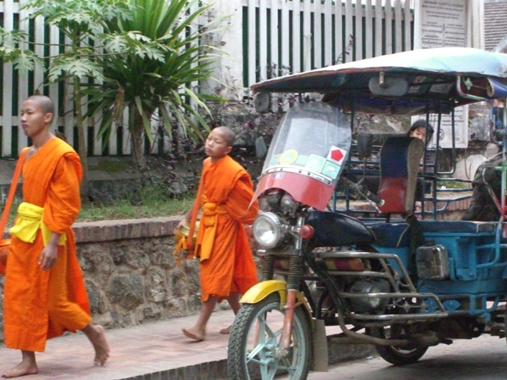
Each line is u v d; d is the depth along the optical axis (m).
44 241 5.83
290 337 5.63
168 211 8.85
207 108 9.52
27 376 5.97
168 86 9.37
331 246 5.96
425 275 6.18
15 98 9.19
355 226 5.97
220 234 7.06
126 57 9.10
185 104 9.61
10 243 5.95
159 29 9.42
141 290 8.08
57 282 5.94
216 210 7.08
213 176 7.06
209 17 10.51
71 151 5.88
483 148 12.70
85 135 9.63
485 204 6.85
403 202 6.26
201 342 7.20
